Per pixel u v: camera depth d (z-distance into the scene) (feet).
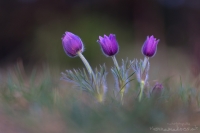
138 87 4.14
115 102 3.76
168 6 15.23
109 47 3.95
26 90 4.12
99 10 15.30
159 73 4.71
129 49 12.21
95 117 3.40
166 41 13.99
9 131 3.46
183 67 5.18
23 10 15.34
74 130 3.39
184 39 13.79
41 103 3.72
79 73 3.99
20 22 15.29
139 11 14.97
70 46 3.98
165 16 15.23
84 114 3.44
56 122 3.45
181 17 15.25
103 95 3.93
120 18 15.20
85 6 15.37
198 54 6.52
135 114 3.41
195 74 4.61
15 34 15.33
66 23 14.83
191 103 3.80
